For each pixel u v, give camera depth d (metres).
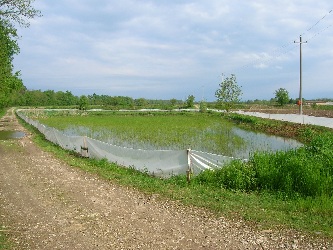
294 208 5.79
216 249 4.20
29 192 7.24
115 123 30.61
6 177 8.89
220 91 41.31
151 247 4.26
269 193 6.92
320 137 10.56
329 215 5.42
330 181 6.62
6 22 15.02
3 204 6.31
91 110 62.97
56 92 125.38
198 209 5.91
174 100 86.50
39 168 10.16
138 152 9.35
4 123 36.31
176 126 26.41
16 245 4.32
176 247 4.26
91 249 4.21
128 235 4.70
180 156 8.26
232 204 6.11
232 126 28.19
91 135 21.25
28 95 100.69
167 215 5.60
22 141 18.12
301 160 7.63
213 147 15.55
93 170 9.66
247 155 13.38
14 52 24.50
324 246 4.24
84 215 5.64
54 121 35.44
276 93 61.50
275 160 8.16
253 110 54.94
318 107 60.22
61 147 15.38
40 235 4.71
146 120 34.91
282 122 26.91
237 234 4.71
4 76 21.92
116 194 7.04
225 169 7.78
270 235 4.65
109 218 5.47
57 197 6.81
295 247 4.23
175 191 7.08
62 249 4.21
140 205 6.21
